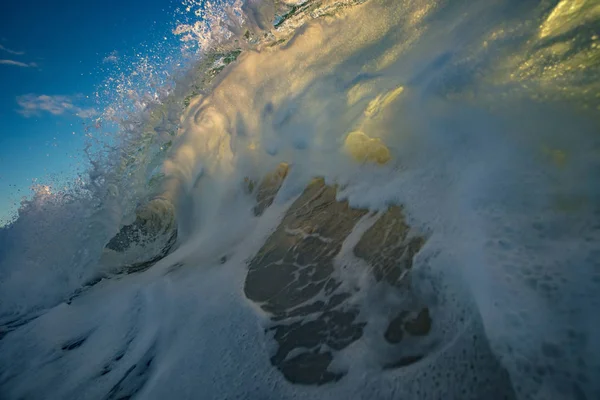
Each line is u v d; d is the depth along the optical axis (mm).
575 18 1789
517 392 1153
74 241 4398
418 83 2441
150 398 1869
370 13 3215
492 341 1266
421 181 2199
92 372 2334
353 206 2527
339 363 1644
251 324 2119
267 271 2537
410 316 1650
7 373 2660
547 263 1331
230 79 4176
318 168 3059
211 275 2803
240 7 4219
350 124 2883
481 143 1960
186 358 2062
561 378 1097
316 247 2475
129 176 4676
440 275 1634
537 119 1760
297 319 2008
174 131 4609
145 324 2607
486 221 1605
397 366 1489
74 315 3229
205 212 3889
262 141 3693
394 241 2059
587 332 1124
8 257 4410
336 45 3379
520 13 2041
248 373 1800
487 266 1439
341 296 2002
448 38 2449
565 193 1502
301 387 1614
